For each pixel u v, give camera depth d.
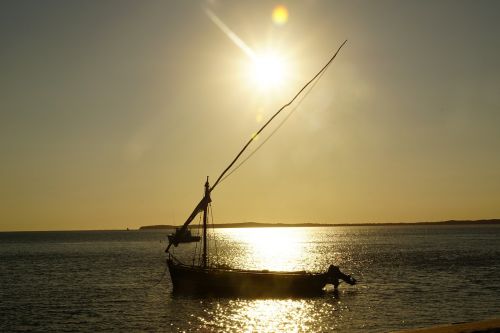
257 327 39.00
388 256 113.81
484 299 50.31
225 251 147.38
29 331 38.12
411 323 39.81
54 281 69.31
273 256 122.31
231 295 53.88
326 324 39.81
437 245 160.62
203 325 39.88
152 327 39.25
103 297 53.81
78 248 174.38
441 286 60.12
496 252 121.38
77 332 37.72
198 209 57.78
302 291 53.81
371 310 45.28
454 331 13.56
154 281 68.50
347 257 113.81
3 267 93.06
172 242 58.09
